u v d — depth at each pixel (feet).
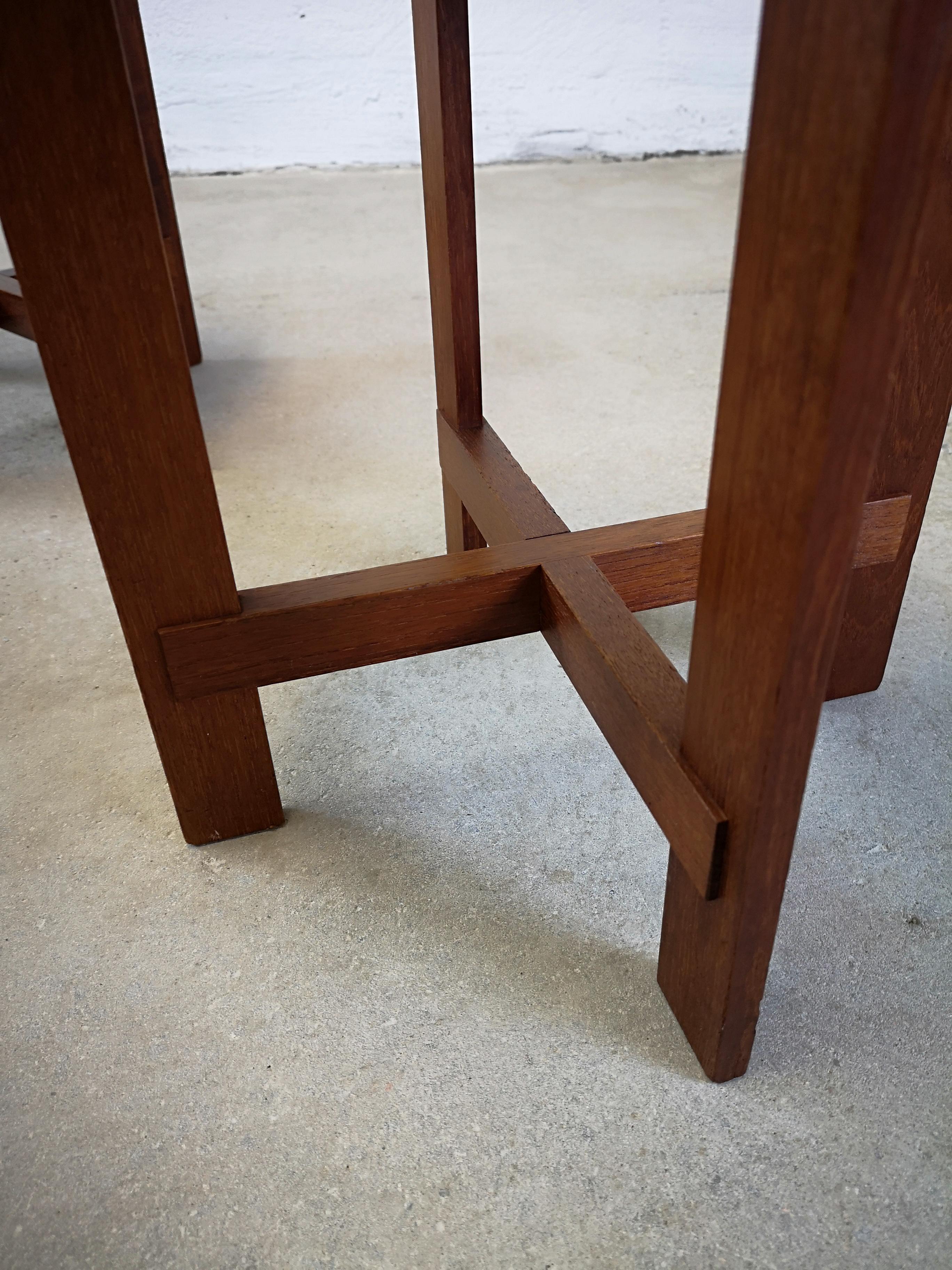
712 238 8.90
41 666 4.08
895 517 3.20
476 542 4.32
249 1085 2.54
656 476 5.33
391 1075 2.55
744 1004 2.33
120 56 1.92
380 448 5.71
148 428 2.37
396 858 3.17
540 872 3.11
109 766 3.58
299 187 10.62
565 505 5.07
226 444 5.81
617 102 11.19
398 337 7.14
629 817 3.30
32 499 5.27
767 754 1.83
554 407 6.10
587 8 10.51
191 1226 2.25
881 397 1.46
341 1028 2.67
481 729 3.70
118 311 2.20
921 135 1.25
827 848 3.17
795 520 1.58
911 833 3.22
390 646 2.93
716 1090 2.49
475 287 3.54
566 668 2.87
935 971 2.78
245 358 6.88
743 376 1.67
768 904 2.12
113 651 4.16
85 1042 2.65
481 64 10.73
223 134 10.90
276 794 3.23
